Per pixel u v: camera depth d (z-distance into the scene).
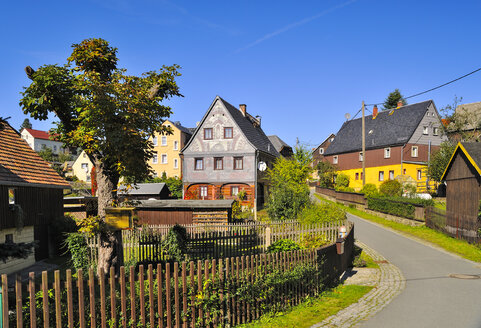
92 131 8.78
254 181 37.56
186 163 39.28
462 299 9.55
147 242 13.38
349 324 7.65
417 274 12.82
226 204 24.55
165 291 6.35
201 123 39.09
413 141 45.44
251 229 16.64
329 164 55.75
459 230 19.42
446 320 7.89
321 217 19.11
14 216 15.81
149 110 9.48
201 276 6.70
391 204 28.50
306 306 8.83
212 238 14.41
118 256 9.88
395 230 24.41
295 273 8.77
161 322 6.05
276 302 8.23
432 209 23.11
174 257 12.91
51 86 9.38
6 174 15.72
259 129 50.16
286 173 32.12
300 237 16.62
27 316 5.44
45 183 18.27
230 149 38.28
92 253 14.45
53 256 18.88
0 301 4.90
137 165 9.65
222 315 6.93
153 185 40.72
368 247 18.61
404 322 7.78
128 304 6.14
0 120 7.86
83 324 5.30
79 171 66.25
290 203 23.69
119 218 9.55
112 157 9.66
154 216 25.58
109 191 10.05
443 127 45.97
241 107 46.50
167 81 10.24
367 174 51.16
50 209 19.23
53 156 84.38
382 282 11.70
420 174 45.72
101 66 10.10
